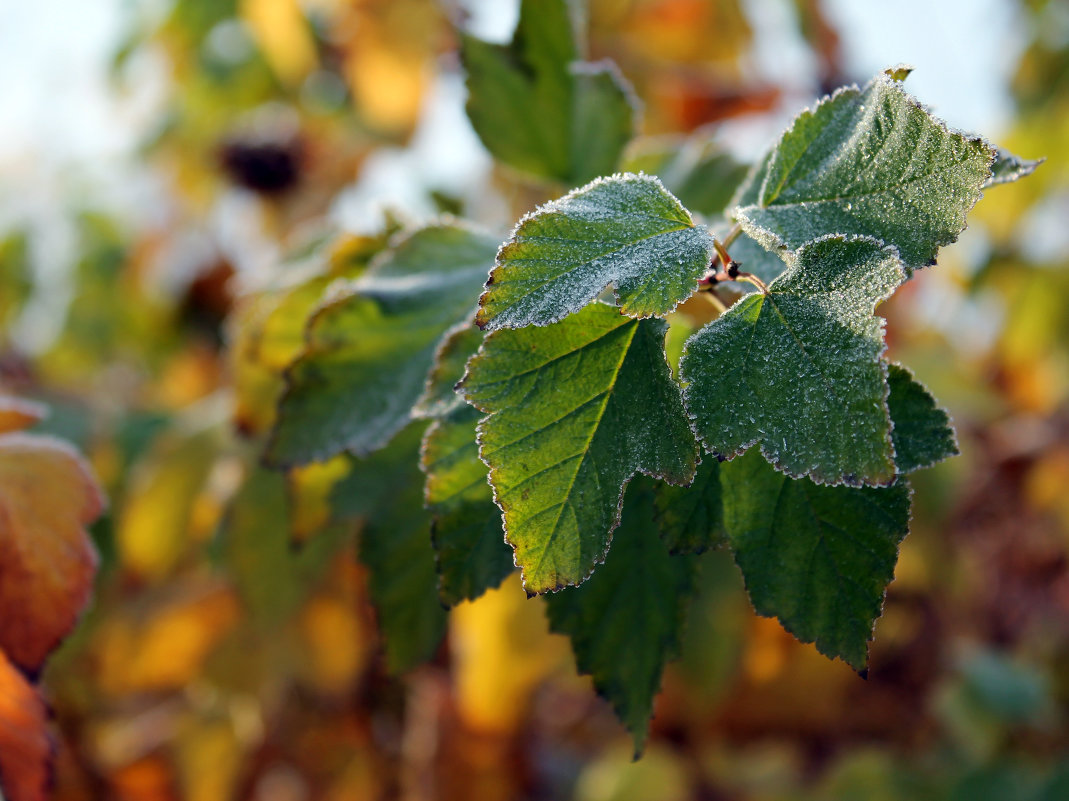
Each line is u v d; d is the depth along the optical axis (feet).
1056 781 2.87
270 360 1.65
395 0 2.96
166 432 2.60
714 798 2.87
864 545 1.25
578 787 2.96
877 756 2.94
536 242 1.18
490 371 1.20
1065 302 3.78
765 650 2.77
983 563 3.62
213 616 2.62
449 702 2.61
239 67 3.73
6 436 1.56
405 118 3.11
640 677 1.39
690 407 1.16
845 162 1.23
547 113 1.66
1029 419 3.80
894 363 1.27
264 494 2.14
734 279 1.21
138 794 2.78
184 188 3.88
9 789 1.53
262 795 3.16
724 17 3.26
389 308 1.48
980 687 3.10
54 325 3.96
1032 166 1.26
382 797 2.88
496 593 2.06
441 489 1.32
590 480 1.19
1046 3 3.77
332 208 3.62
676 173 1.71
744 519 1.27
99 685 2.72
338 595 2.50
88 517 1.55
